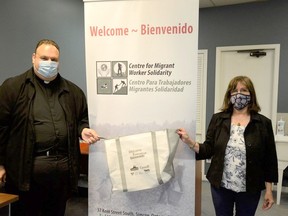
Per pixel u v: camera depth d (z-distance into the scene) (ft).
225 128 6.25
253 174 5.90
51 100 5.98
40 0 10.89
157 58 5.51
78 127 6.30
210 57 15.34
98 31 5.74
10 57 9.74
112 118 5.83
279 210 11.35
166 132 5.46
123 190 5.50
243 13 14.44
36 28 10.77
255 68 14.70
